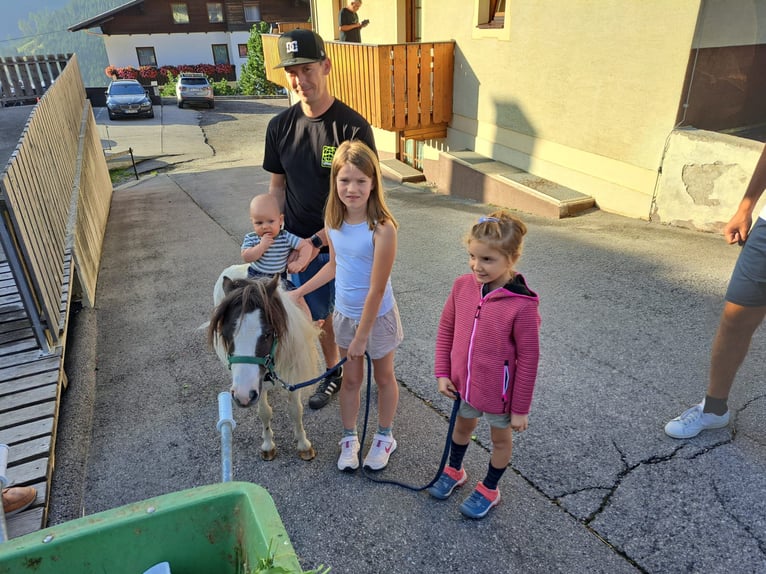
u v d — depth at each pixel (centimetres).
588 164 750
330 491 290
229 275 336
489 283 231
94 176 944
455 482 279
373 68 958
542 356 399
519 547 248
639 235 624
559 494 276
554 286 512
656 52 615
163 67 3938
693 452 297
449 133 1062
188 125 2342
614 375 370
